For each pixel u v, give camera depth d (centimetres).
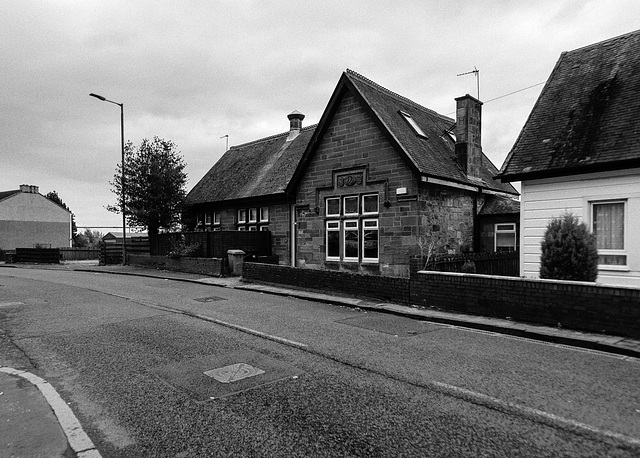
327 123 1681
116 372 596
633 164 1030
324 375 577
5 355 691
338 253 1653
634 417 444
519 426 423
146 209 2433
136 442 397
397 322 932
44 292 1450
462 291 973
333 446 385
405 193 1438
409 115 1792
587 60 1420
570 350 704
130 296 1345
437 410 461
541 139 1266
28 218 5009
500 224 1691
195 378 566
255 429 420
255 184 2211
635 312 726
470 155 1708
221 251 1958
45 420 440
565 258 878
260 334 815
